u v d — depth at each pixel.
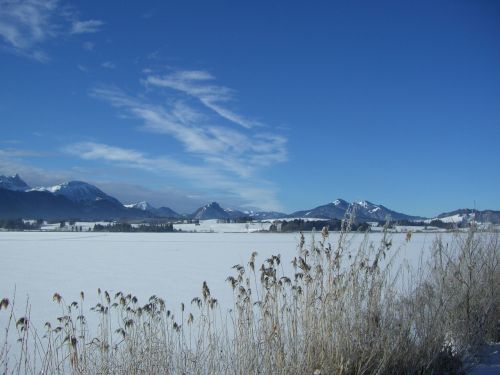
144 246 49.19
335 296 4.90
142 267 25.66
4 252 39.97
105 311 5.36
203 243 55.03
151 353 4.84
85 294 16.03
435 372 5.07
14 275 22.34
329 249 5.21
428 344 5.13
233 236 82.94
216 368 4.83
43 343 8.98
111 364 4.80
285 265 21.58
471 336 5.93
